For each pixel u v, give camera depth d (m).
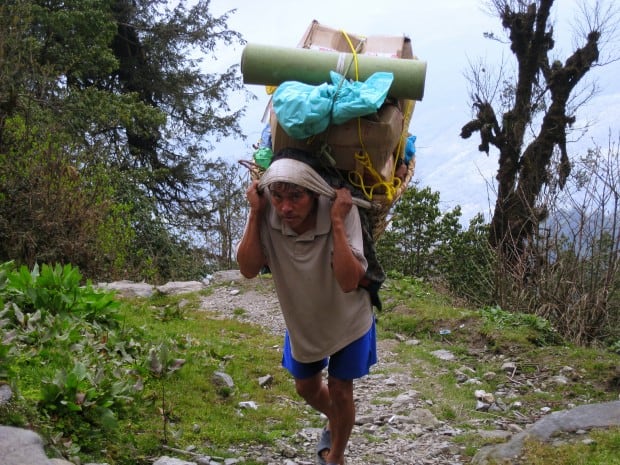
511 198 16.02
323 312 4.10
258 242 4.09
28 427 4.08
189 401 5.59
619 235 10.24
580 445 4.62
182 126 28.22
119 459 4.43
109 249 13.16
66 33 21.19
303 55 4.11
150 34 27.33
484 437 5.52
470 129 18.70
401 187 4.39
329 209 3.99
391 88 4.07
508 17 18.62
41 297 6.10
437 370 7.69
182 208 27.58
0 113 13.79
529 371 7.60
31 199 12.45
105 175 14.04
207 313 10.06
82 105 19.70
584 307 10.23
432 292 11.72
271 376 6.75
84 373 4.83
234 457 4.86
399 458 5.21
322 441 4.68
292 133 3.88
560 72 18.00
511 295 11.32
